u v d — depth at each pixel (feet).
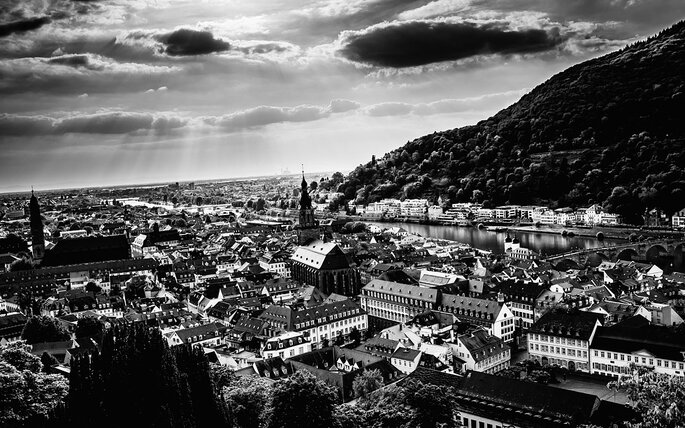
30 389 349.61
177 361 346.13
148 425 309.83
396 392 448.24
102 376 323.37
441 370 631.15
